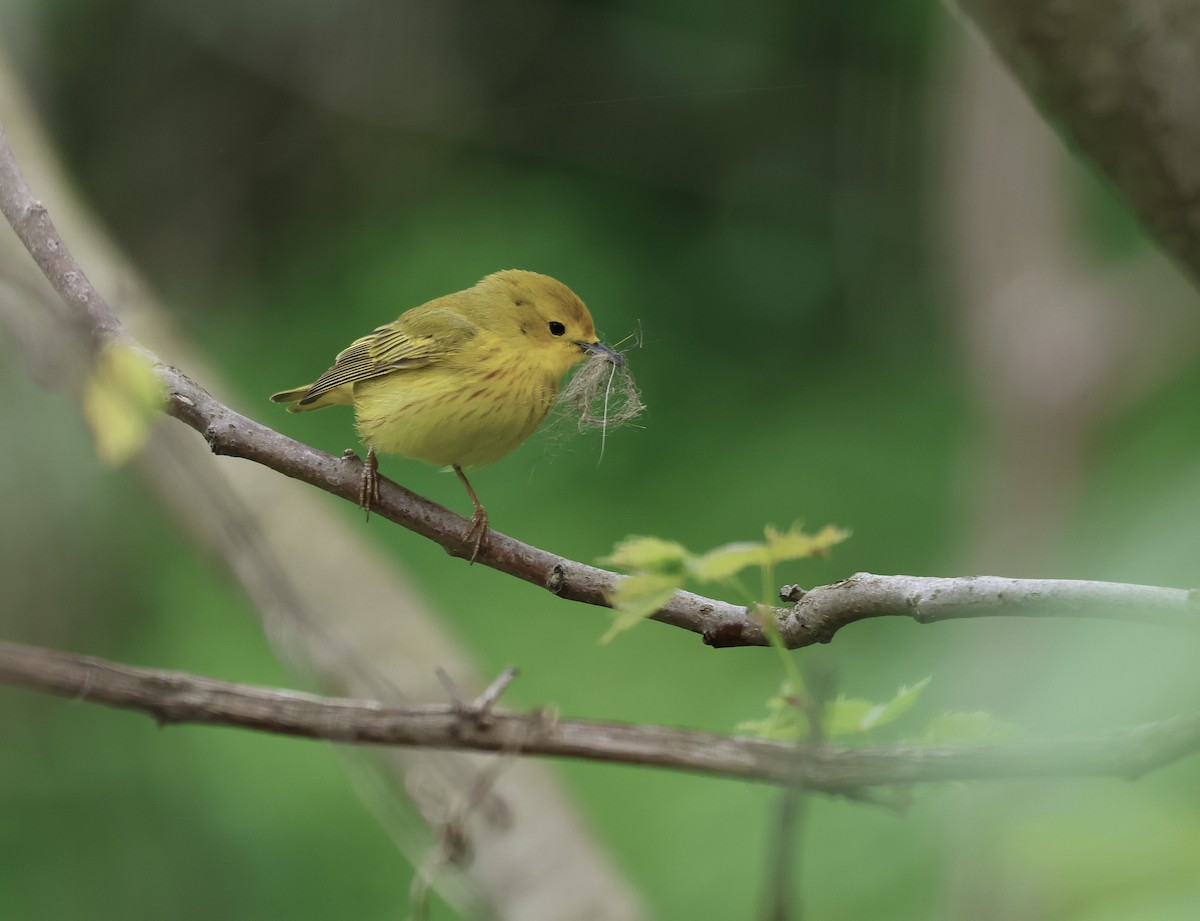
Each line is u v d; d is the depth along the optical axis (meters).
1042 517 12.60
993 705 8.61
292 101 19.64
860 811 9.27
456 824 5.14
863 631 11.27
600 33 19.38
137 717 13.12
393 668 8.50
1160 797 2.82
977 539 13.27
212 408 5.44
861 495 15.98
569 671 13.75
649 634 14.09
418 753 6.88
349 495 5.69
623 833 11.67
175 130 19.22
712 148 19.30
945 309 16.25
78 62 18.36
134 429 4.21
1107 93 3.39
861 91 19.03
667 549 3.56
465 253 18.36
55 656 3.95
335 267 18.86
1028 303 13.12
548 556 5.63
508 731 3.95
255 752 13.18
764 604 3.69
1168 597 3.71
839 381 17.83
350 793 12.91
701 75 19.25
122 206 18.83
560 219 18.78
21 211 5.39
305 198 19.56
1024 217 13.49
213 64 19.28
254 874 12.34
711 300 18.53
